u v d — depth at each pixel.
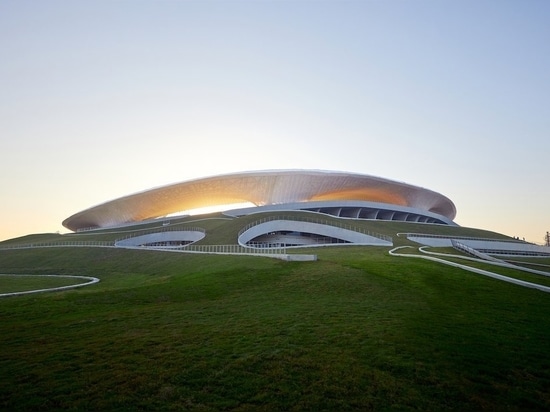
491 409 5.88
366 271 18.30
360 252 30.97
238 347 8.32
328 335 9.10
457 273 18.81
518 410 5.89
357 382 6.61
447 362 7.52
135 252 39.06
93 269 35.09
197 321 10.62
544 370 7.33
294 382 6.60
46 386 6.46
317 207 61.09
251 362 7.44
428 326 9.95
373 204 63.50
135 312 11.83
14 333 9.59
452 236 53.69
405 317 10.80
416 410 5.79
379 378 6.77
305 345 8.40
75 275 33.06
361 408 5.82
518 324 10.55
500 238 60.41
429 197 81.88
